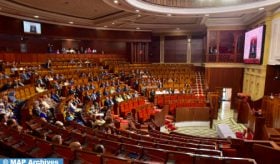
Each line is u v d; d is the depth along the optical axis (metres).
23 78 11.41
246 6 12.19
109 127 7.46
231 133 10.56
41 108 8.29
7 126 5.27
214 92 15.88
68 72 14.15
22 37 15.80
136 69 18.59
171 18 15.70
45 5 11.85
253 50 14.06
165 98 14.57
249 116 11.37
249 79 15.42
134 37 20.55
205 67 17.62
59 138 4.64
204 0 13.17
